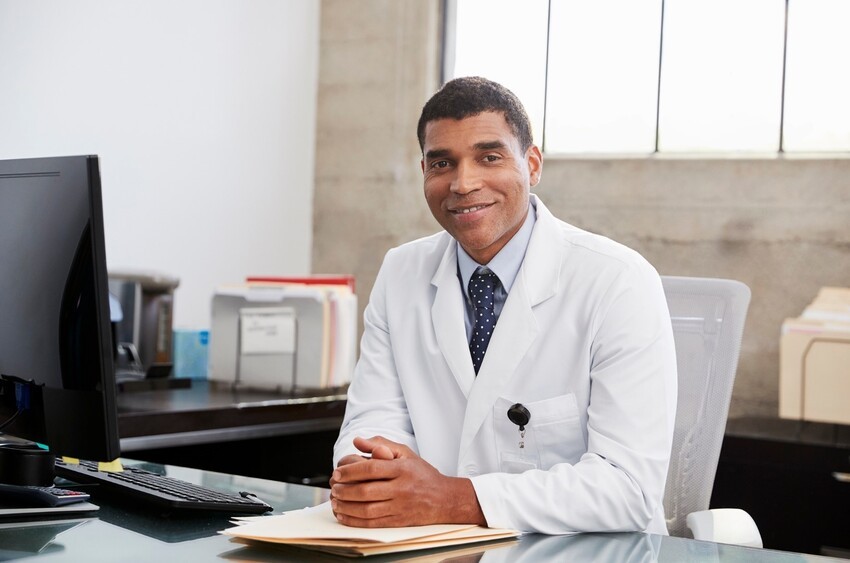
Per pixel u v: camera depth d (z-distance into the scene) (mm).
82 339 1369
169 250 4172
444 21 4766
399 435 1802
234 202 4500
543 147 4527
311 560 1152
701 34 4227
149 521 1345
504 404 1702
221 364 3520
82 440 1396
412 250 1954
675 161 4211
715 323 1930
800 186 4000
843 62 3990
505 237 1755
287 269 4820
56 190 1400
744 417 3857
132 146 3996
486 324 1764
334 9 4918
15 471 1420
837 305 3559
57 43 3682
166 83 4145
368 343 1938
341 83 4898
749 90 4145
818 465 3178
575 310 1691
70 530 1281
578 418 1660
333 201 4906
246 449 3229
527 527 1356
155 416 2750
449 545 1263
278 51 4723
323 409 3266
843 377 3240
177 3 4180
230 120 4469
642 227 4266
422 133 1716
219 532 1284
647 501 1464
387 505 1272
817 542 3174
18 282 1471
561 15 4496
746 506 3271
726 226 4121
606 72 4406
